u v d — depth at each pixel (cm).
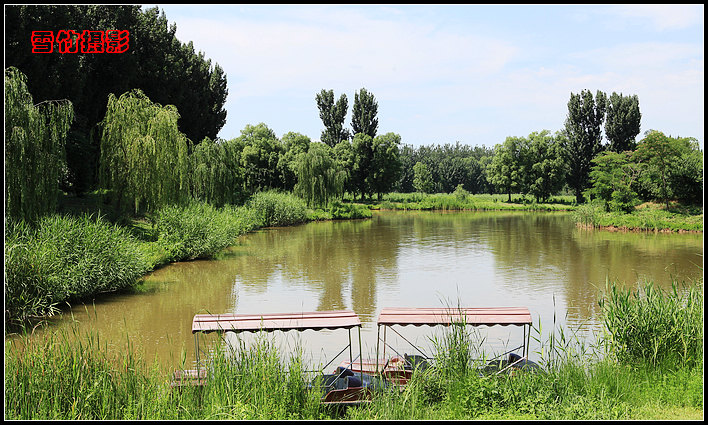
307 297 1844
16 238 1489
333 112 9150
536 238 3881
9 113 1786
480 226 5009
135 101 2605
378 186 8944
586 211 5156
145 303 1736
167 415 726
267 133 8294
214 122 5556
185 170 3048
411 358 1016
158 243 2589
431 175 12069
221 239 2822
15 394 735
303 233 4231
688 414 710
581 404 747
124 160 2550
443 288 2014
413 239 3806
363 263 2644
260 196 4903
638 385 818
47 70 2930
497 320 936
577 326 1446
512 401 775
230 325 900
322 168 5866
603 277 2228
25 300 1420
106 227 1911
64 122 1998
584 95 8275
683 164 5084
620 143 8025
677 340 931
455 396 792
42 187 1880
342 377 905
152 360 1163
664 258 2783
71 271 1661
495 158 9069
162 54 4259
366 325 1477
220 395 770
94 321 1505
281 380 809
